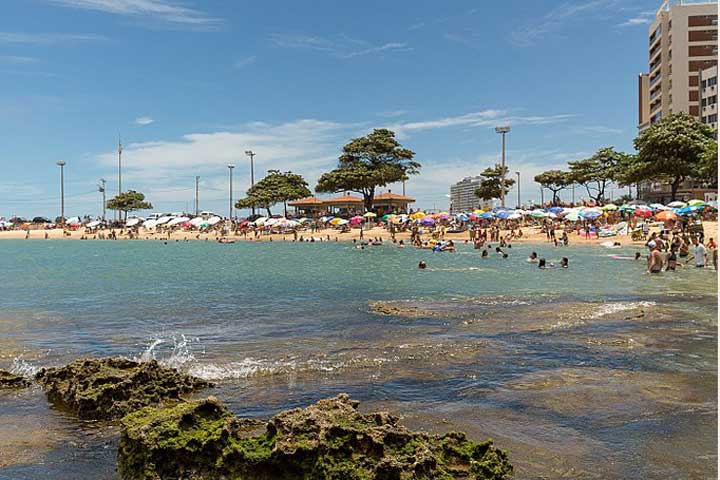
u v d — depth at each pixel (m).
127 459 5.83
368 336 13.01
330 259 41.09
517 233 58.06
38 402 8.48
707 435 6.76
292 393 8.66
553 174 97.88
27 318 16.39
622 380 9.12
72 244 73.81
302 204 102.31
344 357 10.88
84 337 13.50
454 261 37.28
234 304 18.94
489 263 35.41
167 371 8.84
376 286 23.73
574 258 37.94
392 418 6.15
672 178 69.25
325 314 16.45
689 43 85.50
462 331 13.36
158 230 92.44
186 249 59.41
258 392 8.74
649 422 7.21
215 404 6.15
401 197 94.75
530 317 15.01
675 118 68.62
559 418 7.41
